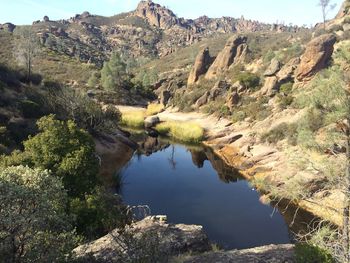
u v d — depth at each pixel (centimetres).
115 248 1452
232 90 6825
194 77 9762
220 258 1433
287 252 1468
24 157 2272
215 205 2966
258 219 2680
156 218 1894
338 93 1330
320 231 1335
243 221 2639
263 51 10112
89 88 9806
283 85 6181
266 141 4325
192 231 1747
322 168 1454
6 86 4753
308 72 5825
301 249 1235
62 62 13088
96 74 11444
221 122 6219
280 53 8088
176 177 3828
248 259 1407
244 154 4322
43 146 2258
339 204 2361
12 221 1016
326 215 2341
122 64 10488
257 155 4016
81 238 1695
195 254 1566
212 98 7469
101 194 2092
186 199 3111
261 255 1444
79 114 4622
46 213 1113
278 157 3772
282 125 4288
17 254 1143
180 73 11956
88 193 2200
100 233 1900
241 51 9331
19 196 1051
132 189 3362
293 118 4372
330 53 5825
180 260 1406
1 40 13250
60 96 4697
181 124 6425
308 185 2373
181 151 5166
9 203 1059
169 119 7144
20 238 1102
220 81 7731
